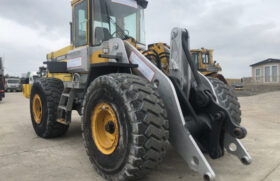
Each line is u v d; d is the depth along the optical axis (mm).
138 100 2127
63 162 3053
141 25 4152
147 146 2055
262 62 28297
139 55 2742
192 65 2582
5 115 7301
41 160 3123
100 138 2580
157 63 3059
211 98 2459
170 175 2609
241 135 2172
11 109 9023
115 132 2311
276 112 7555
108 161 2365
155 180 2480
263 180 2498
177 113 2289
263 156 3268
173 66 2674
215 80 3195
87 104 2709
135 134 2043
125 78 2322
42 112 4125
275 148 3627
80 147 3727
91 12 3518
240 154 2582
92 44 3525
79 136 4434
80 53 3650
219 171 2746
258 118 6402
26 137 4363
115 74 2457
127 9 3904
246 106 9289
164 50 3344
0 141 4074
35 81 4402
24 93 5941
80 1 3740
